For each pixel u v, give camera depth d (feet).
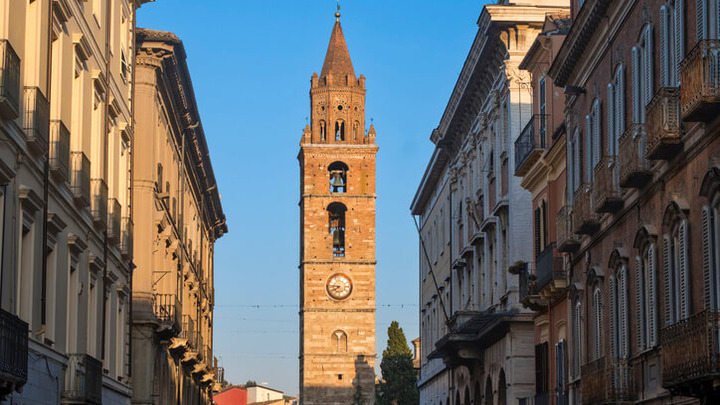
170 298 167.12
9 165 84.58
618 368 96.78
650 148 82.89
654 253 88.12
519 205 161.38
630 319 96.78
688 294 78.84
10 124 84.33
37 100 89.76
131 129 143.02
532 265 156.87
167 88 172.55
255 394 608.60
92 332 118.93
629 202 96.32
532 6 162.40
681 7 80.23
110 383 129.49
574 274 120.06
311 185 386.32
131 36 144.46
